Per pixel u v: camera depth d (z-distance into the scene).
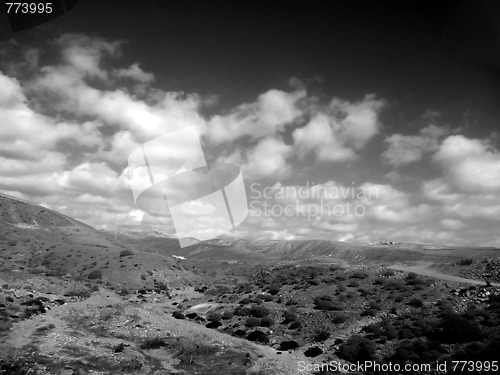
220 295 63.72
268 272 91.56
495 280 57.81
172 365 31.55
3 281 50.81
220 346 36.47
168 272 90.62
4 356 28.98
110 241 152.88
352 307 45.62
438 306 41.00
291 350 36.88
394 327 37.19
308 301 50.44
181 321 46.69
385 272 61.09
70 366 27.95
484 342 31.70
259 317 46.41
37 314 41.19
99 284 75.06
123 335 37.72
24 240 118.62
